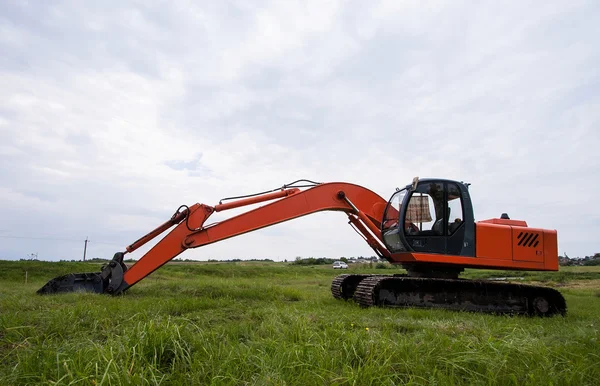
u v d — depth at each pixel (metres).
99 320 5.48
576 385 3.51
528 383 3.47
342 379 3.43
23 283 15.97
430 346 4.32
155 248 10.05
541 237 9.55
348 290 10.78
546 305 9.34
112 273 9.98
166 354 3.87
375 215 10.70
